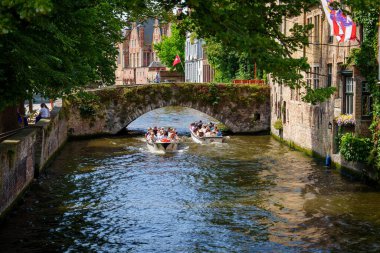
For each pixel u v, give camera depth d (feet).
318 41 96.89
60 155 103.65
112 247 51.31
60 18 44.86
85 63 70.74
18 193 65.92
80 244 52.06
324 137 91.91
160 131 116.26
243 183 77.97
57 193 72.13
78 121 127.75
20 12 31.09
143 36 370.12
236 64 174.19
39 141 82.07
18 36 41.37
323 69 93.71
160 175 84.38
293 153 104.32
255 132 139.64
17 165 64.69
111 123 132.77
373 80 74.02
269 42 37.68
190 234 55.06
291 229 56.24
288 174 83.56
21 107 95.61
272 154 103.45
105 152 107.76
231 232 55.62
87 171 87.56
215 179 81.05
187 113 192.34
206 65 242.37
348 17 64.18
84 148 112.88
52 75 49.90
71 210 63.87
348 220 58.90
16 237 53.78
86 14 45.62
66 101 124.16
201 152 107.45
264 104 139.23
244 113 139.03
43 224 58.13
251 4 42.70
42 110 99.14
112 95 132.36
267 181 78.95
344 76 82.07
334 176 81.25
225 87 137.90
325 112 90.94
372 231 55.11
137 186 76.69
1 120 80.69
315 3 43.96
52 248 50.83
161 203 67.15
